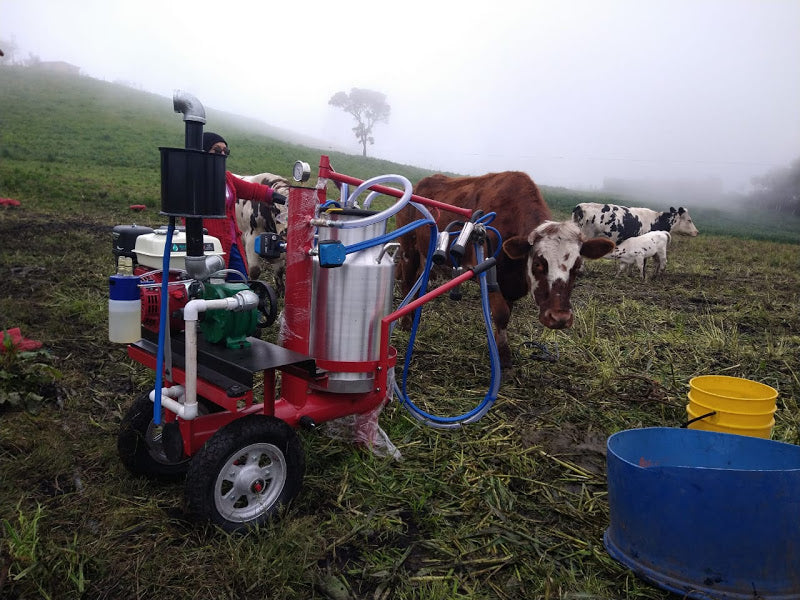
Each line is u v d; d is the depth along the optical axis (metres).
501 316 4.90
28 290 6.48
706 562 2.24
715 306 8.20
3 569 2.21
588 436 3.77
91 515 2.63
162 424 2.85
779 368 5.34
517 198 4.96
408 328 6.00
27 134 38.56
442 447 3.49
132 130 47.88
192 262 2.55
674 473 2.26
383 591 2.30
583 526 2.81
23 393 3.61
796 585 2.21
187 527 2.58
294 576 2.31
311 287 2.84
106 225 12.22
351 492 2.94
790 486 2.15
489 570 2.46
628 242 10.60
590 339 5.86
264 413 2.77
